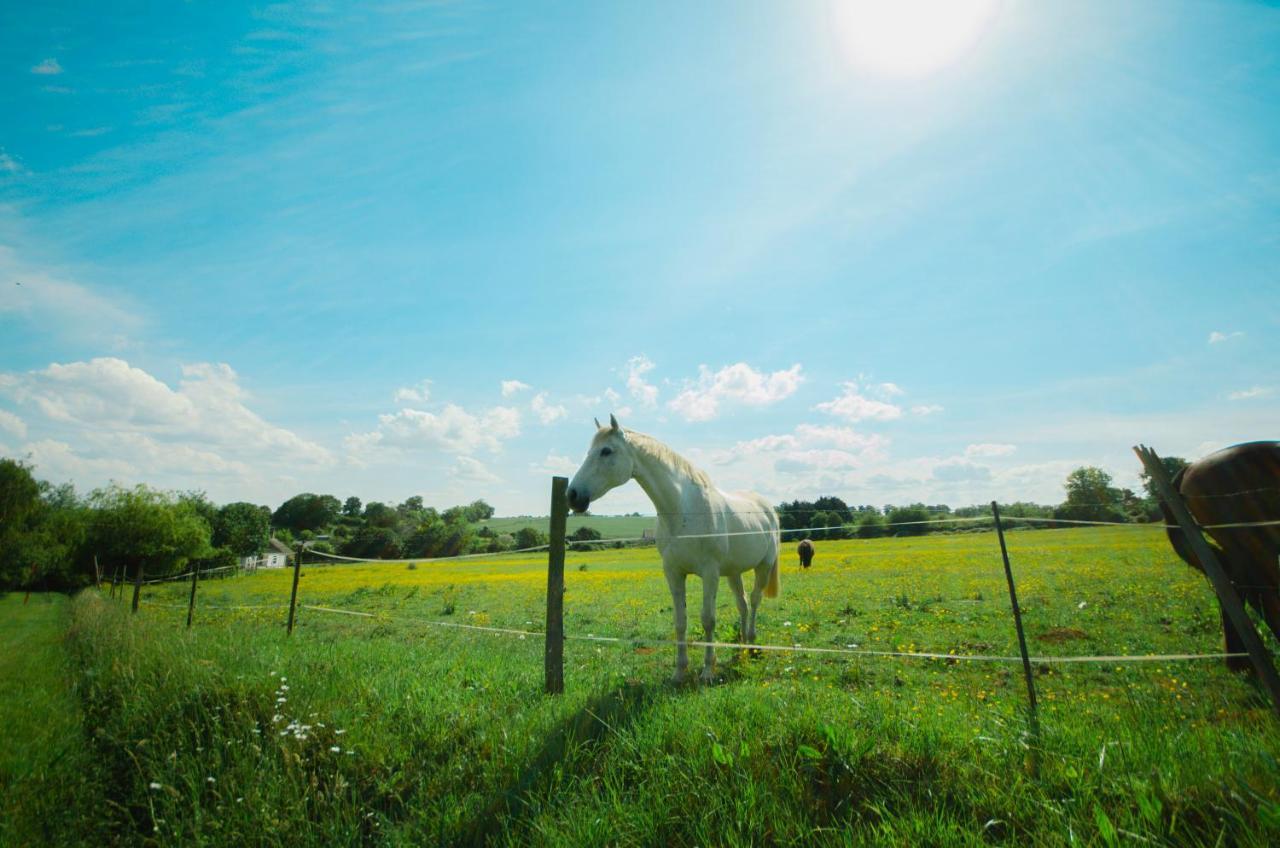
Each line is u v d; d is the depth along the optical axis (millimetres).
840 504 37688
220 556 52250
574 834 2543
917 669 5996
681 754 3107
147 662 5219
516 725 3619
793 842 2408
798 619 9555
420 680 4836
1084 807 2406
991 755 2844
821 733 3047
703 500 6094
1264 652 2615
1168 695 4238
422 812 2844
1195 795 2373
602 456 5695
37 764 3594
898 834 2379
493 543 73188
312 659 5625
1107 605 9062
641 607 12680
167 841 2703
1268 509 4211
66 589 42844
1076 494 29594
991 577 14609
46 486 44812
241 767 3184
